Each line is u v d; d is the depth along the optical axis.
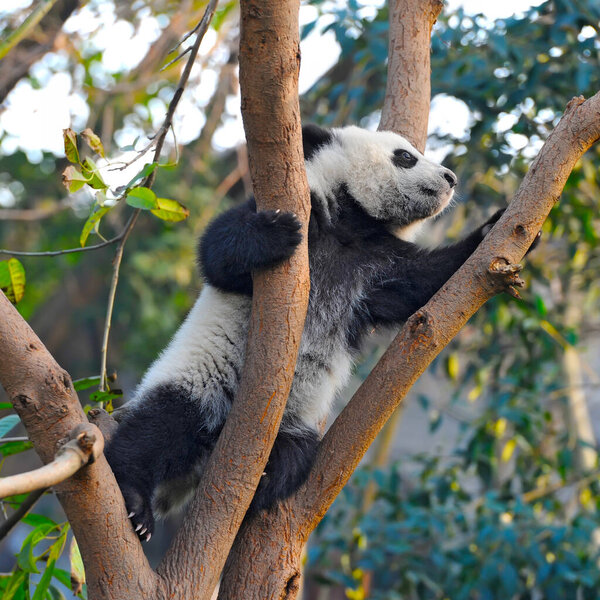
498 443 13.73
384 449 14.99
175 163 6.02
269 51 5.00
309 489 6.20
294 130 5.40
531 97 10.92
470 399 13.59
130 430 6.76
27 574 6.26
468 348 12.90
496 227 5.78
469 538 11.38
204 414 7.11
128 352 19.11
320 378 7.79
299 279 5.58
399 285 7.98
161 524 8.54
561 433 12.70
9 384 4.77
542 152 5.79
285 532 6.12
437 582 11.52
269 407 5.44
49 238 19.28
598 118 5.68
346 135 8.50
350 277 8.01
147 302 18.12
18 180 19.95
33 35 12.23
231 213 6.87
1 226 20.02
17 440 6.53
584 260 12.78
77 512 4.82
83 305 19.78
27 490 3.91
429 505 11.77
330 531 12.76
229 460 5.48
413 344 5.75
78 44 13.84
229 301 7.34
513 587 10.13
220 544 5.42
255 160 5.52
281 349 5.48
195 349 7.28
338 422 6.12
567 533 10.48
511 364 12.87
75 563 5.73
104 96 15.62
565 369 13.52
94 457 4.39
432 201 8.48
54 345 20.67
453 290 5.74
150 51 15.23
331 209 8.16
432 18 8.60
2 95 12.23
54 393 4.78
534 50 10.80
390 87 8.64
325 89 14.38
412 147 8.49
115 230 18.62
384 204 8.37
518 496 11.30
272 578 5.98
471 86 11.06
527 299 11.38
